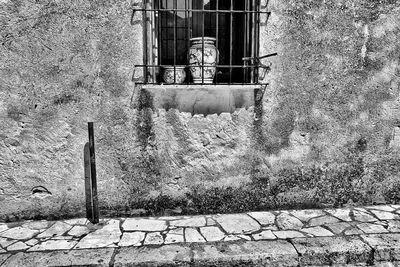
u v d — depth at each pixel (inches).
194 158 125.6
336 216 125.3
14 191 120.7
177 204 127.0
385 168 134.3
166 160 124.6
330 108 129.6
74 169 122.0
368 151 133.9
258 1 123.3
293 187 131.9
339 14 125.0
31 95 116.6
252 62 126.8
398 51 129.8
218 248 100.8
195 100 122.7
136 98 120.2
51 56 115.6
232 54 136.0
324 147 131.4
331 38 125.9
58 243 104.7
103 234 110.9
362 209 132.1
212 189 127.9
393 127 133.8
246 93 124.6
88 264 94.0
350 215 126.1
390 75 130.8
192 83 122.6
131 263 94.4
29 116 117.7
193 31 134.6
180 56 134.5
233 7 133.6
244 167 128.4
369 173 134.0
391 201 135.4
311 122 129.4
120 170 123.3
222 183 128.1
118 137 121.6
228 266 96.8
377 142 133.8
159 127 122.6
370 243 104.0
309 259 99.6
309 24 124.1
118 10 115.9
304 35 124.4
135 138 122.3
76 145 120.9
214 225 118.0
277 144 128.9
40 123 118.4
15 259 95.2
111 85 119.0
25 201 121.7
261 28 122.7
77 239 107.4
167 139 123.6
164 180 125.6
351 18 125.8
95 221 118.7
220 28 136.4
